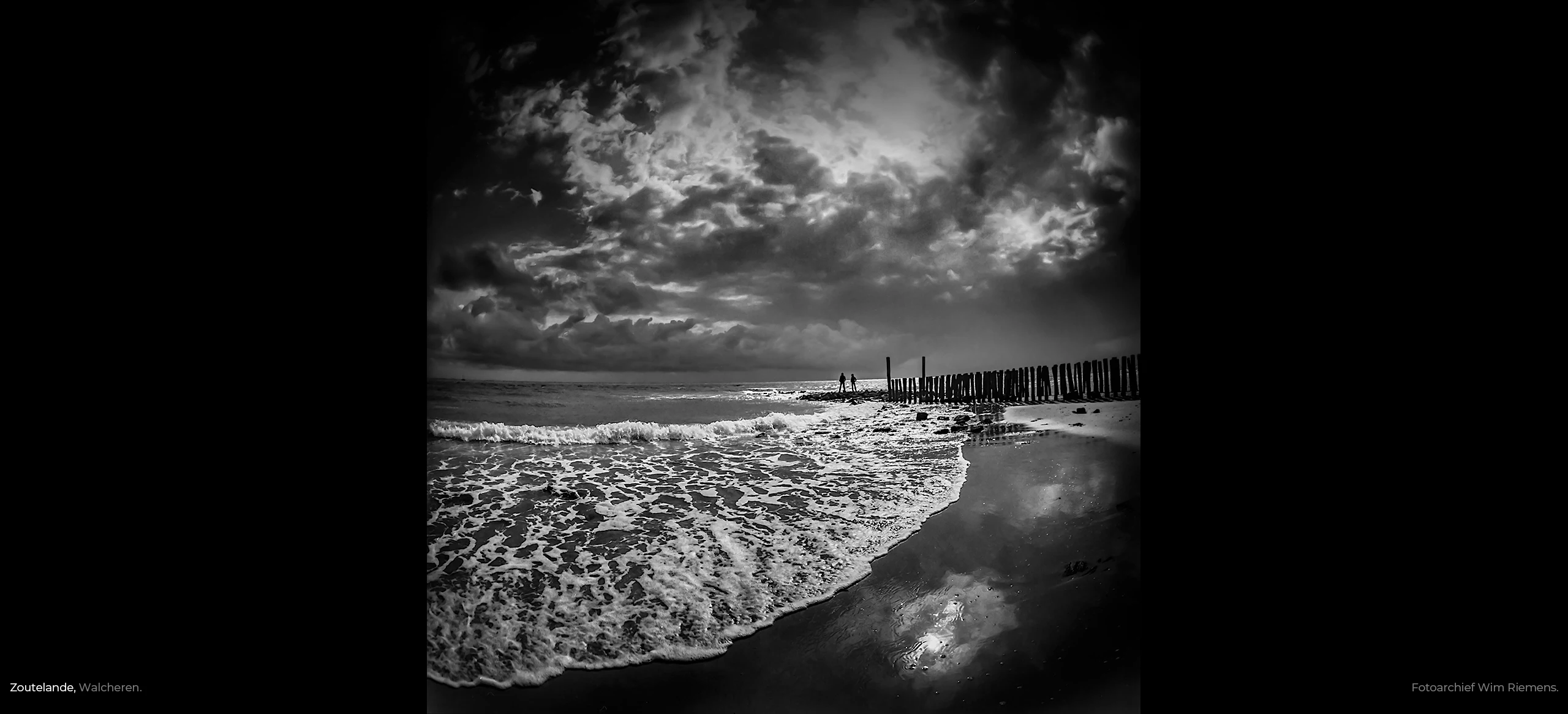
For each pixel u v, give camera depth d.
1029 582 3.00
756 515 4.40
